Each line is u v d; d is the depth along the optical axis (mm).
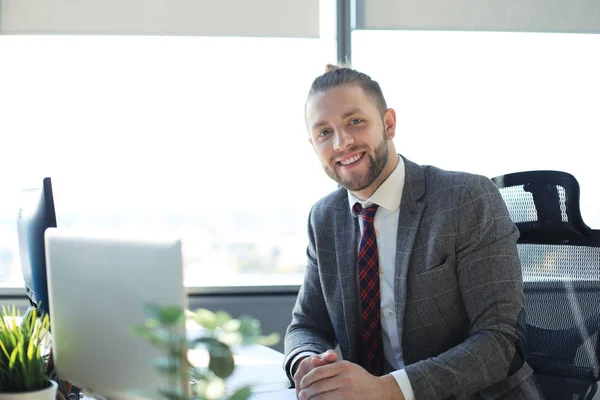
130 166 3400
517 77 3498
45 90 3352
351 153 1763
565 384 1897
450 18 3477
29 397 1314
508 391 1656
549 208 1979
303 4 3455
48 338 1638
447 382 1507
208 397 757
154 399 893
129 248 1207
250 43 3467
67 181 3365
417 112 3488
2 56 3322
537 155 3510
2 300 3266
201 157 3445
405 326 1721
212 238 3451
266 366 1908
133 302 1191
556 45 3508
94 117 3381
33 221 1812
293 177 3492
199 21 3389
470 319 1671
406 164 1853
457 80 3492
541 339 1949
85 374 1344
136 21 3355
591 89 3512
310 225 1997
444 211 1715
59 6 3314
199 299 3361
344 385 1462
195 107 3436
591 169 3506
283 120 3479
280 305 3416
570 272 1945
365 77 1824
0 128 3320
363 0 3455
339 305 1864
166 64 3426
